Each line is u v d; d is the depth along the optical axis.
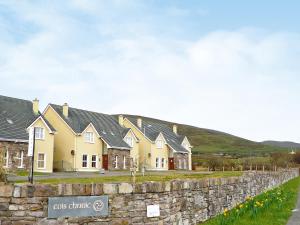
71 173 45.03
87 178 29.62
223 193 18.72
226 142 175.12
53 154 52.53
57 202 10.84
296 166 85.81
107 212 11.40
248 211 17.64
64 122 53.97
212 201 17.14
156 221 12.34
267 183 32.34
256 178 27.03
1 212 10.45
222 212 17.95
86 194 11.19
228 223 14.75
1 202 10.49
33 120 48.56
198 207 15.55
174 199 13.47
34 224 10.58
